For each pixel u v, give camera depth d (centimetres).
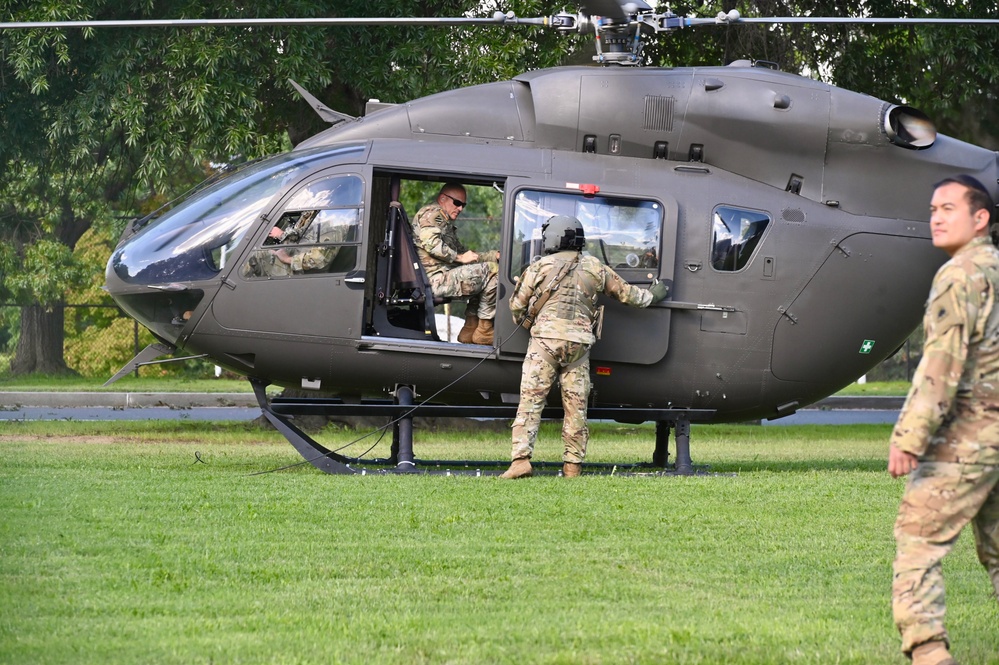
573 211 3491
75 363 11431
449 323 3934
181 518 2527
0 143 5950
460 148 3538
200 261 3484
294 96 5428
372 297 3728
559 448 4719
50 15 5144
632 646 1559
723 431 6038
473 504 2755
